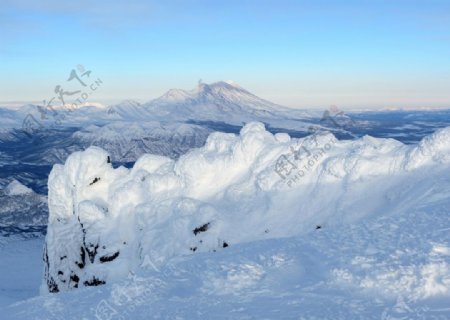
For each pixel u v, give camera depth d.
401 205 36.62
